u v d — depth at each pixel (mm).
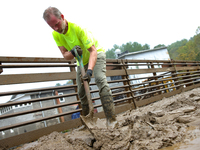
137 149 1812
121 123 2545
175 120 2709
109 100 2395
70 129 3262
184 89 7254
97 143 1851
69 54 2467
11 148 2562
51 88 3199
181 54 72875
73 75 3607
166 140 1887
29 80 2990
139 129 2199
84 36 2254
